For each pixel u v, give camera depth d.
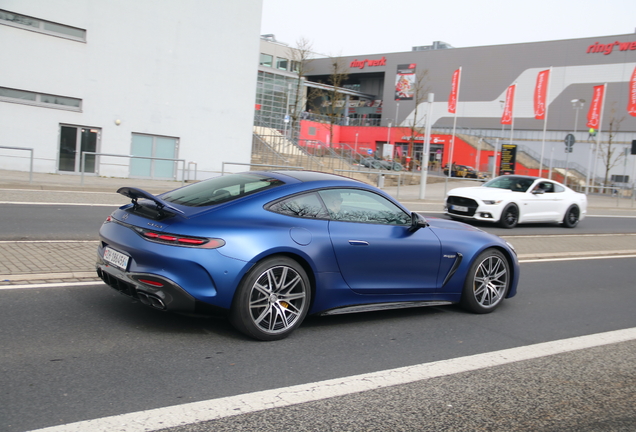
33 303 4.68
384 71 82.31
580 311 6.13
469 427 3.10
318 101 74.69
